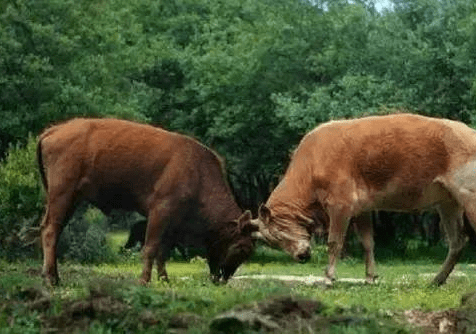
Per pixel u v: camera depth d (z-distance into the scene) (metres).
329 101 45.28
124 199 18.14
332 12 50.97
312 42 50.03
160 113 56.59
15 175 33.50
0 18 40.78
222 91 50.84
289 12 52.31
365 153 18.66
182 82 56.16
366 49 48.22
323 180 18.89
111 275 22.77
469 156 18.16
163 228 17.95
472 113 44.22
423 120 18.72
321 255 41.09
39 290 13.09
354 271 31.83
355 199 18.70
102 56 44.25
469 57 45.22
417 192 18.58
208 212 18.41
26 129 41.09
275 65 50.31
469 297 13.30
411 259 46.44
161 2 61.09
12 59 40.09
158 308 11.91
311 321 11.43
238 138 52.53
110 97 46.12
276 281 17.75
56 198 17.84
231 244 18.70
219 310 11.96
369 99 45.03
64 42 41.59
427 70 47.03
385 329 11.30
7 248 33.50
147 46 55.34
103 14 47.88
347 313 12.14
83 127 18.03
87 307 11.77
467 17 45.78
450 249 19.23
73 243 37.47
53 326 11.60
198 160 18.36
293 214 19.17
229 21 58.47
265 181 55.12
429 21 51.00
